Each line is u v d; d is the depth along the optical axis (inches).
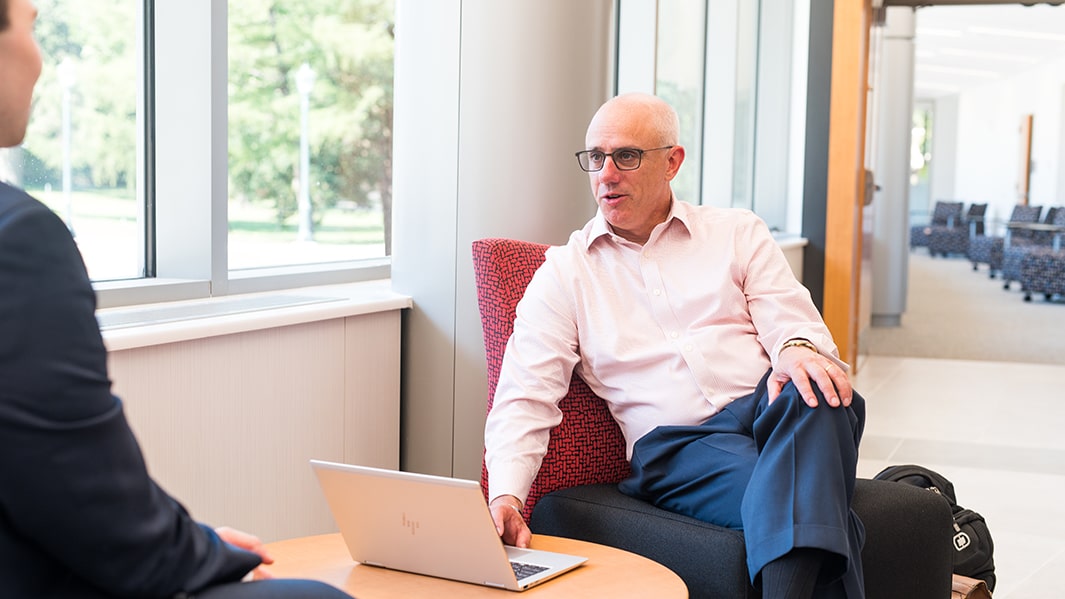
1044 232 593.0
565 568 74.5
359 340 118.0
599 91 127.7
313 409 111.4
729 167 265.7
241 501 102.5
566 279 104.5
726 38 259.1
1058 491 176.4
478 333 123.0
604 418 106.1
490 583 71.0
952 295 529.0
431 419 126.2
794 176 275.6
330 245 140.6
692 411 100.4
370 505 73.6
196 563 42.1
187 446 95.5
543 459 101.3
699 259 104.3
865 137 287.4
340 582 71.9
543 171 122.9
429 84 122.9
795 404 89.0
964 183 972.6
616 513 94.2
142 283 108.7
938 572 95.0
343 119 140.2
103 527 38.4
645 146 102.4
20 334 36.9
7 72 41.0
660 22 219.6
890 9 392.8
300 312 106.8
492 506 91.9
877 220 401.1
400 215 125.9
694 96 250.4
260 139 126.0
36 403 36.8
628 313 104.0
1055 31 613.9
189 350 94.9
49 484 37.0
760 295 103.1
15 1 41.0
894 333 381.4
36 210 38.8
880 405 247.0
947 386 273.0
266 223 128.4
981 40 668.1
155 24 112.4
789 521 79.7
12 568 38.1
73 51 103.9
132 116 111.4
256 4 123.1
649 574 74.3
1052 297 520.7
